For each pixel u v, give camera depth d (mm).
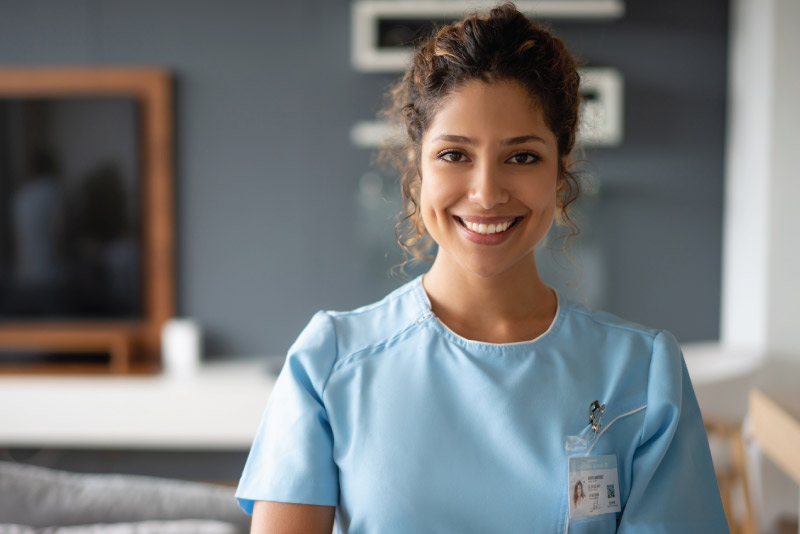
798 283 3418
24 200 4098
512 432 1001
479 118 958
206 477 4055
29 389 3719
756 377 3188
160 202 4043
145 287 4105
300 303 4090
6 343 4117
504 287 1072
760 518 3293
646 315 3998
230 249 4090
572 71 1073
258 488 1011
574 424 1012
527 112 967
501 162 973
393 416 1014
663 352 1066
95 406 3709
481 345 1055
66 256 4113
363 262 4051
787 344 3428
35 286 4133
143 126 4043
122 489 1979
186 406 3688
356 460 1002
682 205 3963
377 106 3998
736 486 3334
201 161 4070
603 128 3744
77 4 4020
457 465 988
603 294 3980
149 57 4035
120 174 4062
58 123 4062
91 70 4020
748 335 3635
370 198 4031
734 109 3840
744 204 3688
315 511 996
